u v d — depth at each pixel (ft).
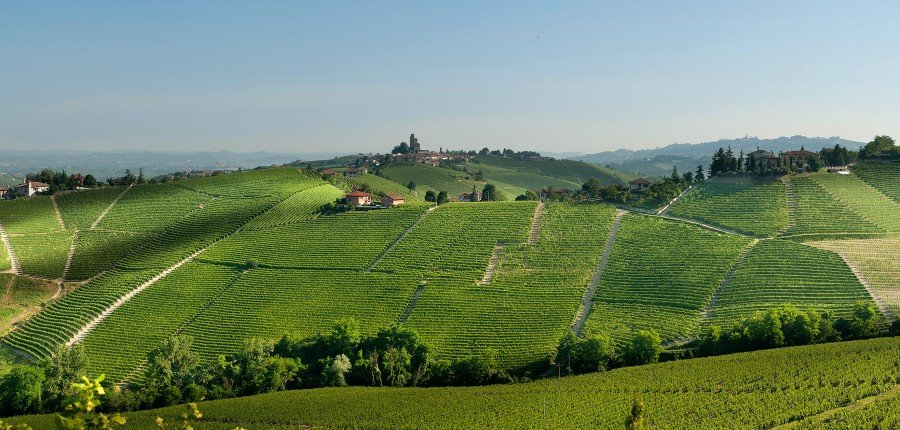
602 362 345.31
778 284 403.95
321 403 310.24
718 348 349.20
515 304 421.59
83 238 606.96
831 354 307.78
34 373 345.31
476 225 546.67
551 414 275.80
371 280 475.72
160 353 368.48
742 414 251.80
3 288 504.84
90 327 451.53
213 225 614.34
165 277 515.91
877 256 434.71
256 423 292.20
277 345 391.04
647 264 452.76
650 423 252.01
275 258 527.40
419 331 400.47
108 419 72.69
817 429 228.63
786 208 528.63
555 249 492.95
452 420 280.10
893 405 238.07
